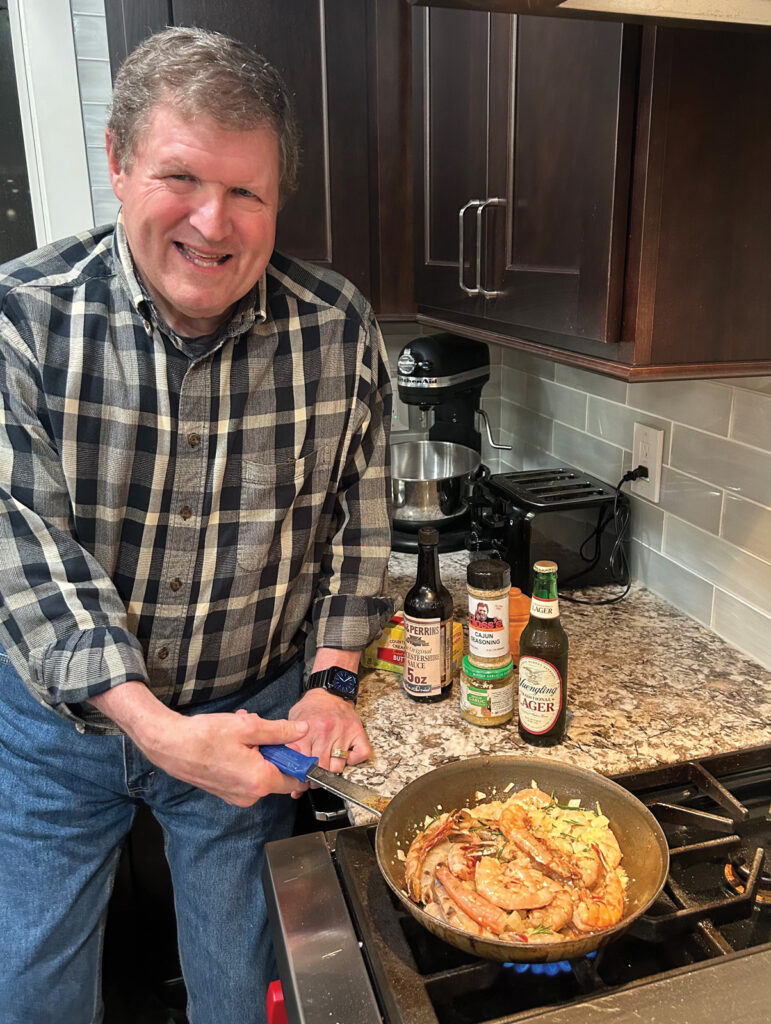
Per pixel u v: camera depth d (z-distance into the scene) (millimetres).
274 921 875
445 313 1684
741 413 1298
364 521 1249
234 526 1104
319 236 1775
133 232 934
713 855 896
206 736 970
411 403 1936
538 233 1201
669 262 997
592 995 730
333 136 1720
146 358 1025
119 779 1173
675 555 1520
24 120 1850
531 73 1167
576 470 1791
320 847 949
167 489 1065
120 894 1521
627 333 1030
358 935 836
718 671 1306
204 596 1116
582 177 1061
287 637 1248
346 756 1063
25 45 1793
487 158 1351
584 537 1589
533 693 1095
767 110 974
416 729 1162
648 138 945
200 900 1193
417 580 1218
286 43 1650
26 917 1192
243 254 958
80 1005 1282
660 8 750
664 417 1507
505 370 2209
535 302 1220
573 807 932
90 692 989
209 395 1048
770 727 1147
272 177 941
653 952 813
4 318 991
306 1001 749
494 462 2322
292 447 1124
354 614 1219
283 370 1102
